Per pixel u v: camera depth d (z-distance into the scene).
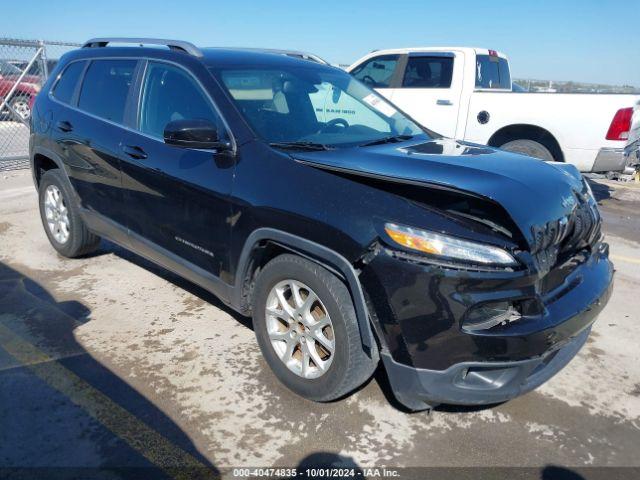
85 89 4.33
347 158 2.87
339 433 2.71
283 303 2.93
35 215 6.43
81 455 2.52
